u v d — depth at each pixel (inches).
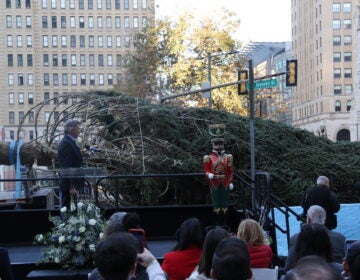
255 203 375.6
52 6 3767.2
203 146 491.5
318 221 244.8
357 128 3467.0
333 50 3919.8
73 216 267.1
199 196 482.0
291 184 498.3
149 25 1673.2
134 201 487.8
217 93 1491.1
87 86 3794.3
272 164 514.3
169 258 189.3
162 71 1545.3
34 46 3754.9
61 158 331.6
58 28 3779.5
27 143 493.4
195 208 385.1
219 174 351.9
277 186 498.9
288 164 523.2
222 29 1533.0
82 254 258.4
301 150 538.0
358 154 578.2
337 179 537.6
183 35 1517.0
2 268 183.0
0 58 3720.5
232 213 402.3
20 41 3745.1
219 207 352.5
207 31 1507.1
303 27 4475.9
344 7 3919.8
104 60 3801.7
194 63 1498.5
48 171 496.4
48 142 501.7
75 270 258.5
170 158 474.3
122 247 106.7
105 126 503.5
